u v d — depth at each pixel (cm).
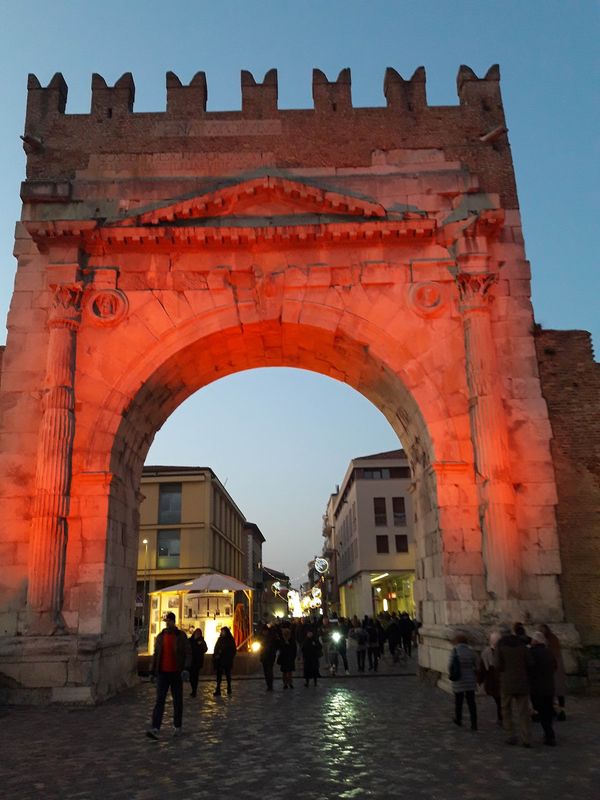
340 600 8250
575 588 1706
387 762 930
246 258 1931
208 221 1938
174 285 1909
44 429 1753
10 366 1853
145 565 5025
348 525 7006
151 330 1881
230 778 859
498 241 1953
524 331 1877
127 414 1847
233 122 2081
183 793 796
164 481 5169
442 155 2048
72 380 1823
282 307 1903
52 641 1588
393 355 1867
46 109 2097
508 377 1842
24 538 1720
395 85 2122
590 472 1791
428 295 1895
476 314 1839
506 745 1025
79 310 1875
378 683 1938
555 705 1415
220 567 5647
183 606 2830
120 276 1914
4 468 1775
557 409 1842
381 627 2881
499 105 2105
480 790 785
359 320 1889
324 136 2069
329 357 2119
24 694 1538
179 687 1164
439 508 1730
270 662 1819
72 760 984
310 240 1908
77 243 1905
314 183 2005
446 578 1677
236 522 6862
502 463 1714
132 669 1966
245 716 1356
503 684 1039
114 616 1800
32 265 1939
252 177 2025
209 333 1892
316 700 1584
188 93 2111
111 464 1795
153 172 2027
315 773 877
